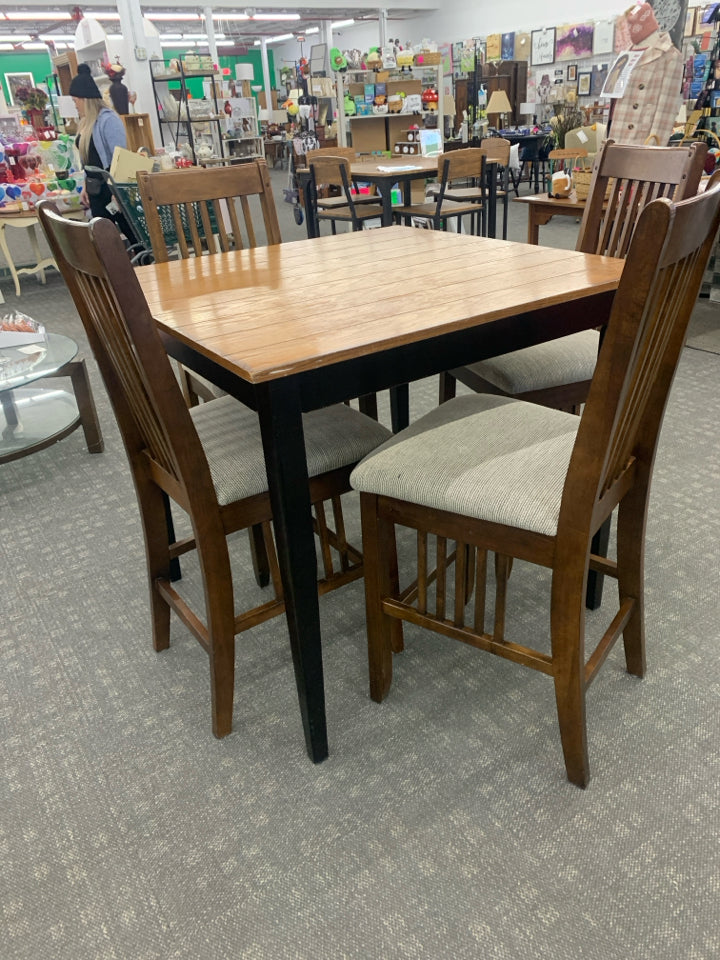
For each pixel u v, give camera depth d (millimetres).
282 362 1042
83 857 1248
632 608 1448
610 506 1234
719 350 3424
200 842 1261
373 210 5273
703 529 2049
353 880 1178
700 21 6539
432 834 1244
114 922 1144
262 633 1785
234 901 1161
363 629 1780
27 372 2457
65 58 7148
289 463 1155
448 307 1270
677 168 1808
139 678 1655
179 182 2092
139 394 1254
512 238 6371
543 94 10344
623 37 3055
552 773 1347
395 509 1318
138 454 1484
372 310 1289
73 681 1654
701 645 1638
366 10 12062
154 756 1445
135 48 7527
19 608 1908
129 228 4566
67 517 2342
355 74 7621
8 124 5621
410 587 1520
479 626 1321
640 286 907
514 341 1364
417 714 1504
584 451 1046
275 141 13422
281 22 14758
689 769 1340
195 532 1289
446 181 4719
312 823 1281
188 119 7730
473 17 11484
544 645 1664
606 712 1474
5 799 1367
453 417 1463
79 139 4711
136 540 2197
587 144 3283
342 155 5621
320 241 2064
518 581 1901
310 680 1328
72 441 2914
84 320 1341
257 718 1524
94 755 1456
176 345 1423
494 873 1173
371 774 1370
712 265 4137
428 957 1062
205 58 7559
